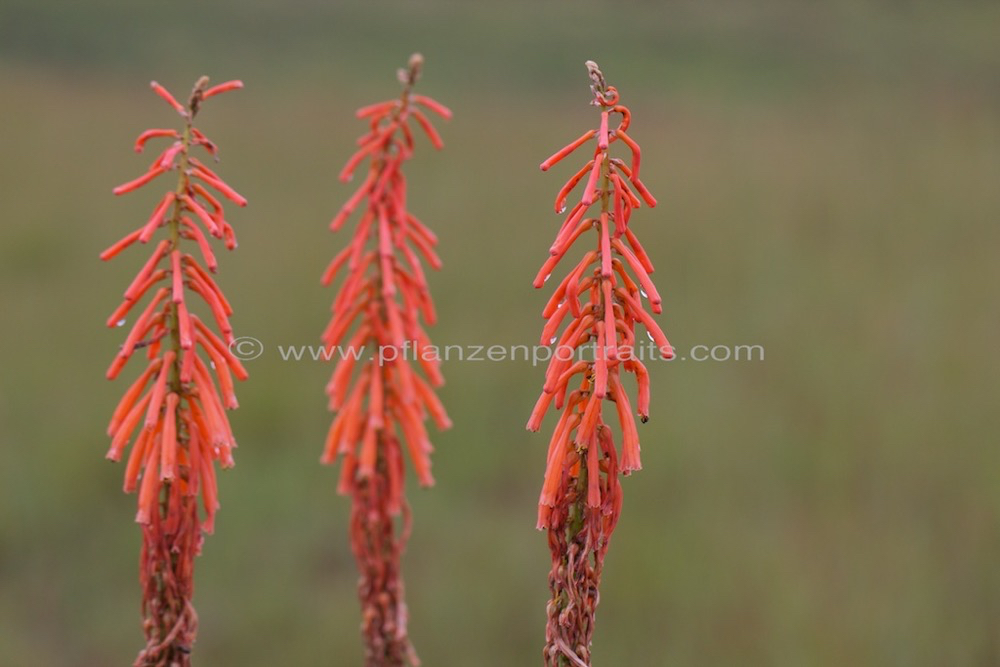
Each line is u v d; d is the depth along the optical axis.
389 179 2.89
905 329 9.86
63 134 16.19
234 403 2.71
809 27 29.30
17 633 6.60
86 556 7.32
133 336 2.61
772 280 11.09
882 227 12.73
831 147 16.19
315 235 11.89
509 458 8.40
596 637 6.28
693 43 27.66
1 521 7.41
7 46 24.09
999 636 6.02
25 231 11.94
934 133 17.03
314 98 20.05
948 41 27.25
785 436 8.17
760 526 7.11
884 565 6.59
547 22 29.91
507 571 6.96
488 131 17.36
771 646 5.98
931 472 7.71
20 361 9.20
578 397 2.63
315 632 6.55
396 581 3.21
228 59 24.19
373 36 27.42
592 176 2.37
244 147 15.69
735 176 14.59
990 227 12.69
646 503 7.50
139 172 14.55
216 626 6.64
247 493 7.77
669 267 11.55
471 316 10.12
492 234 12.22
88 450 8.05
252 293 10.29
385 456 3.11
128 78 22.00
